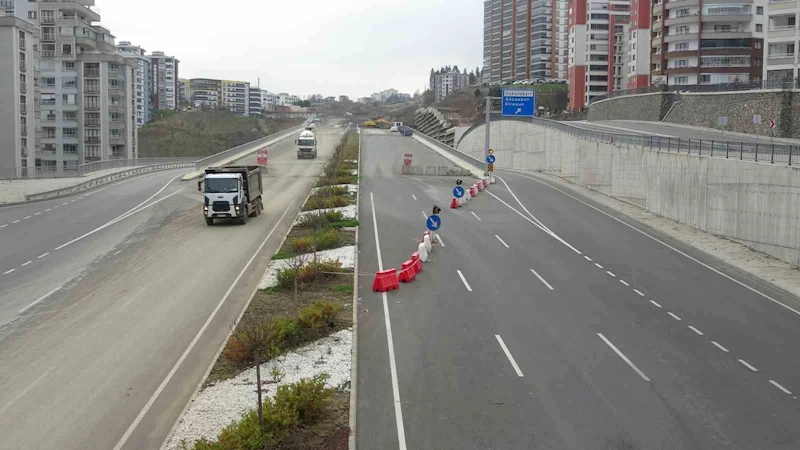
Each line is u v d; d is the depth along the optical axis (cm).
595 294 2628
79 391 1698
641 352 1984
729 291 2698
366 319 2300
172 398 1659
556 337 2116
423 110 19075
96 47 11288
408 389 1698
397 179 6309
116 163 7812
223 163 7562
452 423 1505
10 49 7762
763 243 3319
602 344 2052
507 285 2759
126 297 2555
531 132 7525
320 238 3422
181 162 9969
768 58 7606
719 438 1434
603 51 15038
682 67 10425
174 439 1411
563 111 15125
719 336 2145
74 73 10694
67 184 6034
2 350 1994
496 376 1786
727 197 3622
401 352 1973
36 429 1491
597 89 15100
